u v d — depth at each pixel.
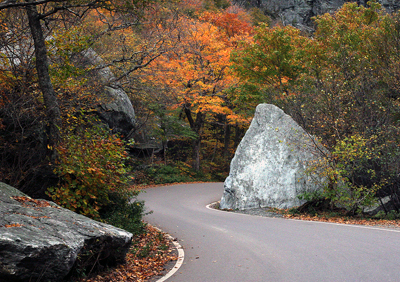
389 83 16.81
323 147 15.35
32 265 4.43
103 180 8.55
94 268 6.02
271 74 26.77
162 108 29.91
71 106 11.59
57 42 10.07
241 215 14.72
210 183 31.16
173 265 7.08
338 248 7.50
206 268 6.62
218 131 46.00
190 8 33.25
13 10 10.53
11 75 9.48
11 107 8.73
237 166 17.72
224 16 37.88
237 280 5.77
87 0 10.45
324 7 66.81
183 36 24.31
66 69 10.33
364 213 13.86
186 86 29.89
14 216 5.29
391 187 13.52
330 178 14.12
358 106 15.70
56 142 8.93
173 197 20.97
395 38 18.86
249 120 30.27
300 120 19.17
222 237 9.58
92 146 8.72
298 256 7.06
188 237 9.81
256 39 26.64
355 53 19.39
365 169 14.02
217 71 29.86
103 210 9.31
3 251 4.26
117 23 13.27
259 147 17.55
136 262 7.02
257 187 16.64
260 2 69.75
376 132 14.20
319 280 5.52
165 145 34.72
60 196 7.85
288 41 25.59
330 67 20.95
